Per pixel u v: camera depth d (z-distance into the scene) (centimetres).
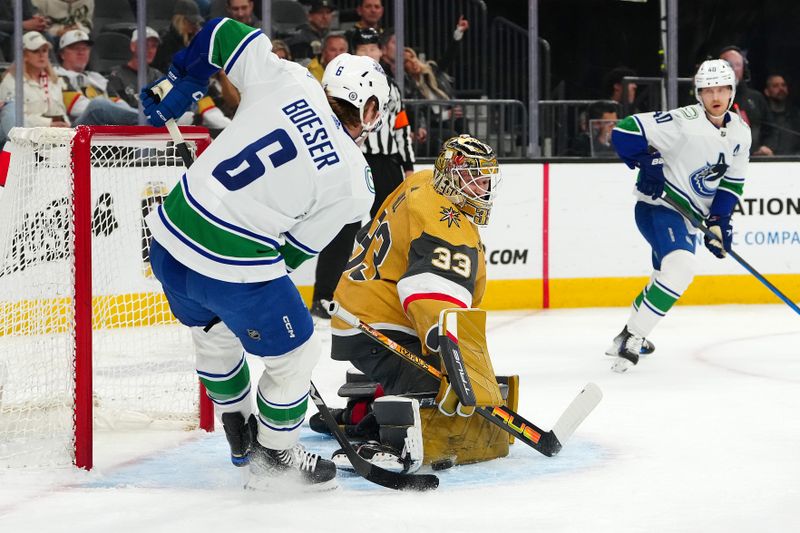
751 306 1834
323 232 686
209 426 908
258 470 709
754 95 2131
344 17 2153
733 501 679
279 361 680
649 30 2538
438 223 776
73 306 771
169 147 979
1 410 841
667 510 658
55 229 834
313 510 657
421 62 2008
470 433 782
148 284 1016
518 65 2194
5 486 722
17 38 1678
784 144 2155
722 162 1313
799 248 1870
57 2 1869
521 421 787
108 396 969
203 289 664
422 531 613
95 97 1828
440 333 741
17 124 1702
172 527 622
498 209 1783
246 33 686
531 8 1822
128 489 716
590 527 621
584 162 1805
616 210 1819
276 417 692
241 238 654
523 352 1376
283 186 655
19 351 847
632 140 1302
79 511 658
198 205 656
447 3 2173
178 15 1886
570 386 1138
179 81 709
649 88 2034
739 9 2450
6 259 841
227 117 1831
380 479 705
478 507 665
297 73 679
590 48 2542
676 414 979
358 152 686
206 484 733
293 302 674
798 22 2412
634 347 1226
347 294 839
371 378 840
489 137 1934
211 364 720
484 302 1784
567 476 750
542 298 1809
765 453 817
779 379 1171
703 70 1300
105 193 1016
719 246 1303
